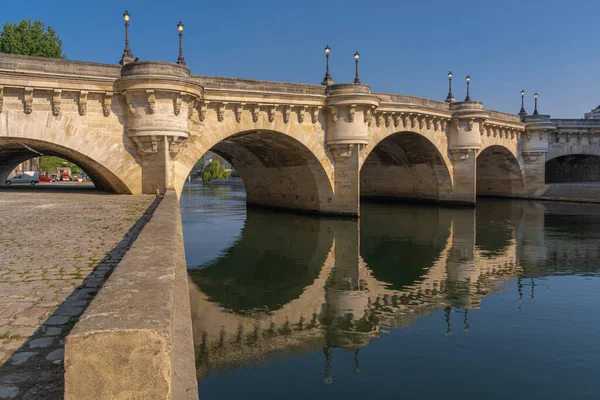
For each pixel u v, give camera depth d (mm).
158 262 5562
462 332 15039
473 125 48250
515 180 63531
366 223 39344
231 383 11453
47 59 24250
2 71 22797
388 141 48750
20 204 22078
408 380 11711
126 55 28844
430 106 44531
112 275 4809
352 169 37469
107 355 3053
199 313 17344
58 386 3967
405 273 23203
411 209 49688
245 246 29641
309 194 41500
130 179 26875
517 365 12500
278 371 12188
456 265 24750
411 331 15180
